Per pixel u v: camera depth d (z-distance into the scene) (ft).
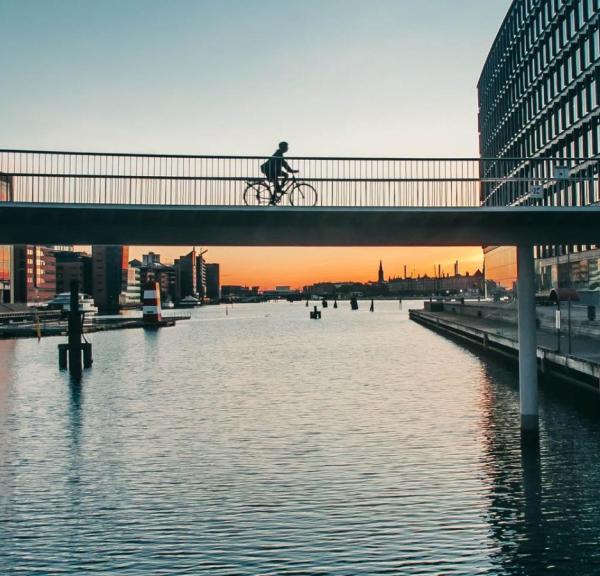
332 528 52.65
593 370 93.20
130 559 47.67
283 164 71.31
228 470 68.59
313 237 79.56
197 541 50.55
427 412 97.45
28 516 56.24
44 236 76.18
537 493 59.98
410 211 72.08
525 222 78.18
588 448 74.69
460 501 58.29
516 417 92.68
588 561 46.34
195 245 80.69
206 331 320.70
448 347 208.13
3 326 314.14
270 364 165.48
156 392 120.16
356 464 69.97
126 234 76.95
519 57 276.00
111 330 326.24
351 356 183.42
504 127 305.53
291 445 78.38
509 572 44.88
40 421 94.68
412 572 45.01
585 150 202.49
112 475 67.51
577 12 206.49
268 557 47.60
